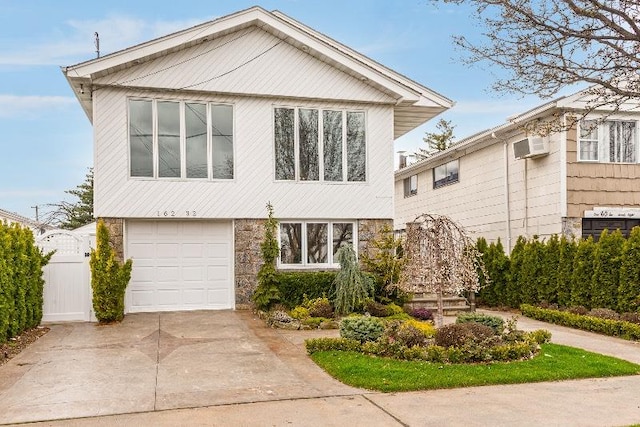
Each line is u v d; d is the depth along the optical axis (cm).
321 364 763
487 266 1558
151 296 1255
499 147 1719
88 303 1154
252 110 1305
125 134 1223
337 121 1359
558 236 1402
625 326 991
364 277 1200
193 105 1271
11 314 927
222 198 1279
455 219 1998
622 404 587
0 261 870
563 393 630
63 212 2278
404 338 818
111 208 1212
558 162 1436
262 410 570
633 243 1153
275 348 887
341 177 1355
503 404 586
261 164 1305
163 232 1267
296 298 1234
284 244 1322
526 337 865
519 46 586
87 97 1279
